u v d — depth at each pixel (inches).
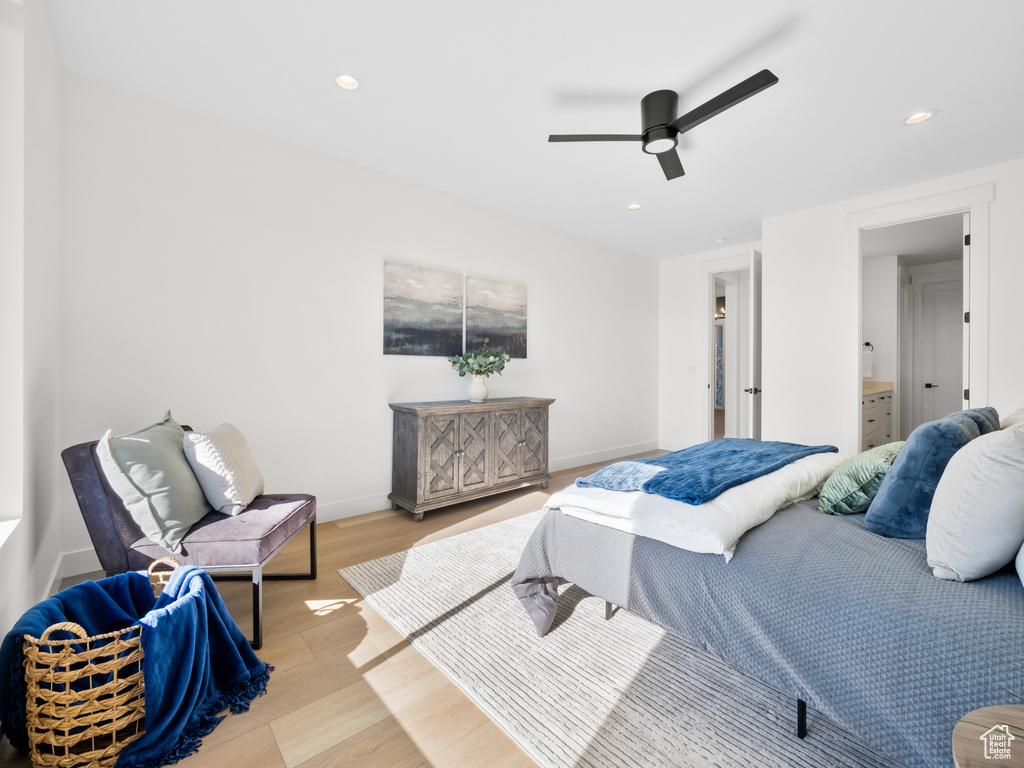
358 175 126.3
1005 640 36.0
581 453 194.7
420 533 113.5
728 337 232.7
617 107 96.7
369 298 129.2
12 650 44.9
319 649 66.8
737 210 158.6
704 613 54.1
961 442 53.7
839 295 149.5
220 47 80.4
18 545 59.2
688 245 203.8
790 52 79.7
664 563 58.9
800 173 128.3
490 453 138.6
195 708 51.6
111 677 47.8
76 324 87.9
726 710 54.4
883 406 185.8
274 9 71.5
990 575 43.8
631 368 215.6
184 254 100.0
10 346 60.9
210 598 57.1
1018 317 120.1
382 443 132.6
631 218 168.9
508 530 115.4
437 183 138.3
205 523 71.6
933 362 212.5
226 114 101.9
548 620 70.4
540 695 57.1
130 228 93.7
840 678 42.6
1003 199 121.6
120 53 82.4
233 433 84.0
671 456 93.5
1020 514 40.3
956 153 116.5
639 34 75.7
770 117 100.2
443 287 145.9
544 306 178.1
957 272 205.2
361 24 74.4
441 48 79.7
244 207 107.8
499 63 83.2
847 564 48.8
